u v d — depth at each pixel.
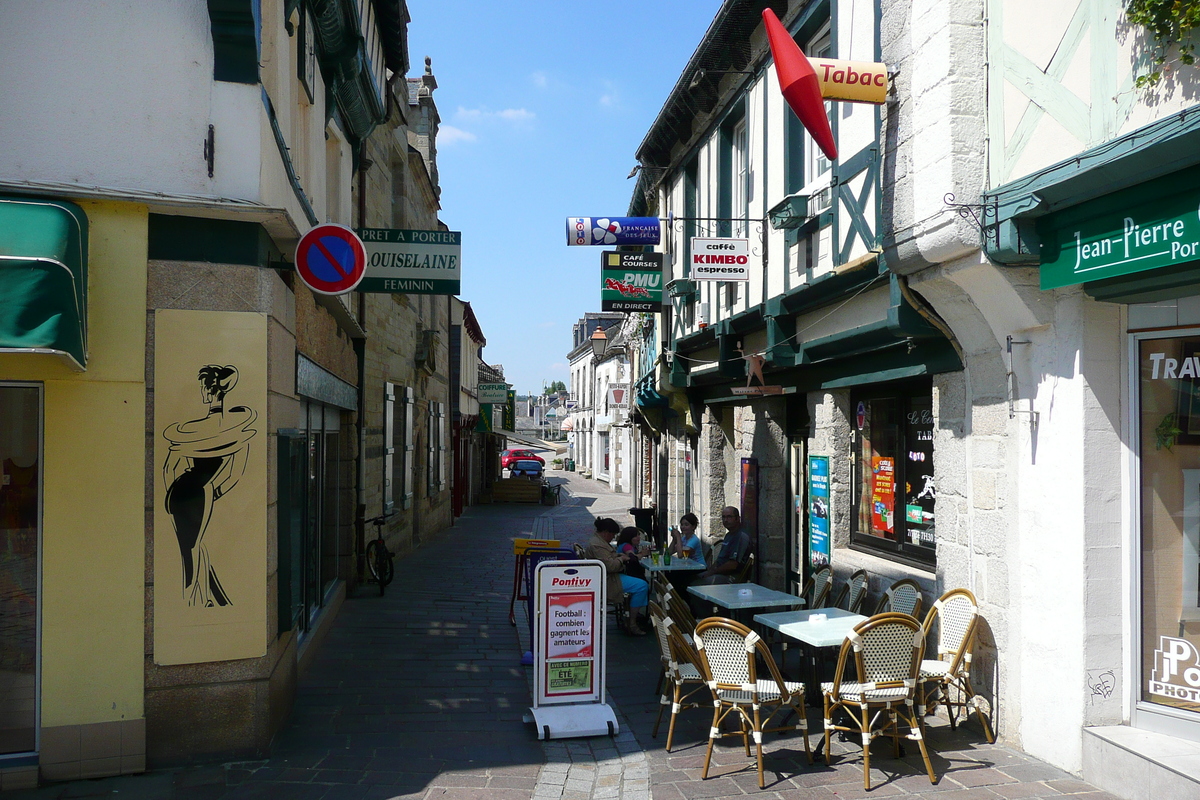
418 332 17.69
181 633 4.95
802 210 7.86
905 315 5.91
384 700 6.45
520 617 9.84
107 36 4.88
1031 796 4.52
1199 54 3.77
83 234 4.68
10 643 4.77
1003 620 5.43
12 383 4.78
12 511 4.78
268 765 5.01
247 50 4.96
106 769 4.82
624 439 39.75
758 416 10.39
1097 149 4.20
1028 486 5.18
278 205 5.46
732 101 10.28
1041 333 5.07
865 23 6.54
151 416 4.95
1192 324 4.53
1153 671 4.72
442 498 21.58
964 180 5.12
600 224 8.96
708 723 6.06
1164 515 4.70
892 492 7.36
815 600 7.29
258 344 5.14
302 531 7.48
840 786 4.75
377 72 10.35
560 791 4.80
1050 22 4.65
